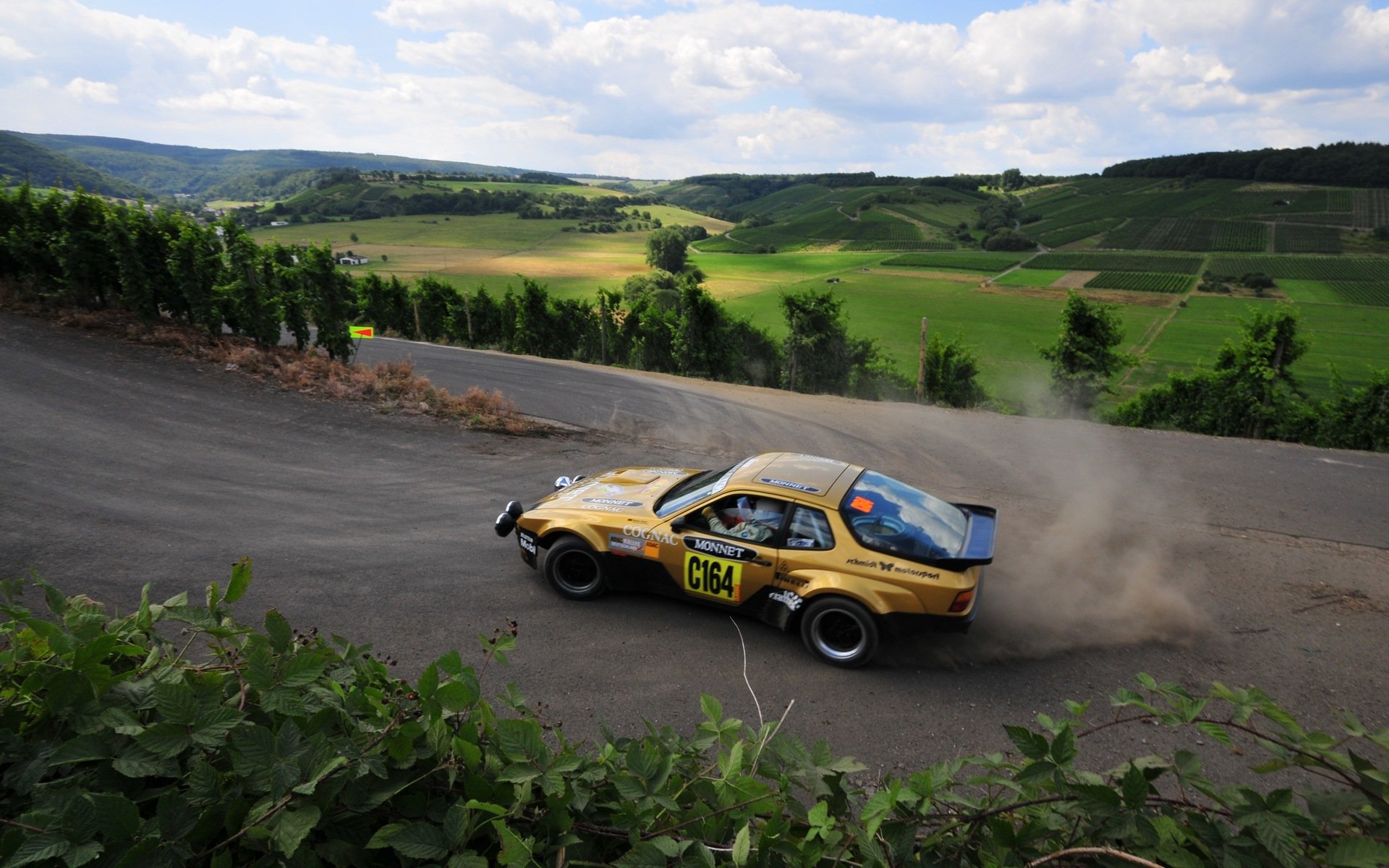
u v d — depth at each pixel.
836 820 1.88
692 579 6.35
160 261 16.00
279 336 16.34
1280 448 12.96
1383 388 14.76
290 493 8.96
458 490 9.62
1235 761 4.77
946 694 5.54
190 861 1.65
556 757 1.96
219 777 1.71
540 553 7.73
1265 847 1.71
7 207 16.19
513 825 1.92
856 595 5.65
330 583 6.66
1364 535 8.83
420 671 5.43
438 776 2.03
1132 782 1.80
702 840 1.91
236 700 2.05
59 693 1.83
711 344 25.34
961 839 1.99
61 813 1.62
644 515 6.63
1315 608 6.92
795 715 5.20
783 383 24.89
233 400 12.67
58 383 12.12
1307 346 15.90
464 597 6.64
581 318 31.89
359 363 20.25
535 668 5.59
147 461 9.50
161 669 2.04
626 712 5.12
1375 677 5.79
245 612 6.01
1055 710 5.34
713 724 2.31
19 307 15.55
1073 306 20.42
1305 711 5.37
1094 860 1.84
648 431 13.55
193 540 7.25
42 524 7.14
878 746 4.90
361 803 1.82
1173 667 5.94
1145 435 13.85
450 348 29.42
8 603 2.19
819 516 6.02
